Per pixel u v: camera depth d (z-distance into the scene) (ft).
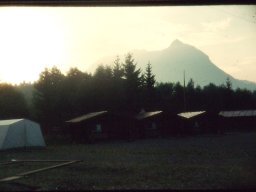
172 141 125.70
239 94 281.54
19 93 192.85
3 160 71.41
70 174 48.19
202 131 174.70
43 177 45.68
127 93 229.45
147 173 47.42
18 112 187.42
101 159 68.59
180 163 58.18
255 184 36.32
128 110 225.15
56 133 193.47
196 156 69.41
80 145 122.11
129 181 41.22
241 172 45.85
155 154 76.23
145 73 249.55
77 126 149.69
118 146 108.68
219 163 56.95
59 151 94.22
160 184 38.47
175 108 251.60
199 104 263.49
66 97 202.39
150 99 244.22
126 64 235.81
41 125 196.54
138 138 156.66
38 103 198.90
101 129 144.25
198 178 41.78
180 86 261.65
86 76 219.00
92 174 47.88
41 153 88.38
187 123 171.01
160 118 167.94
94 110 204.13
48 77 203.62
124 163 60.23
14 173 50.98
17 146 96.58
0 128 96.99
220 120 178.81
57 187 37.86
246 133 177.99
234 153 73.72
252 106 276.21
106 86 207.51
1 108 182.39
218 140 122.83
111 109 207.51
